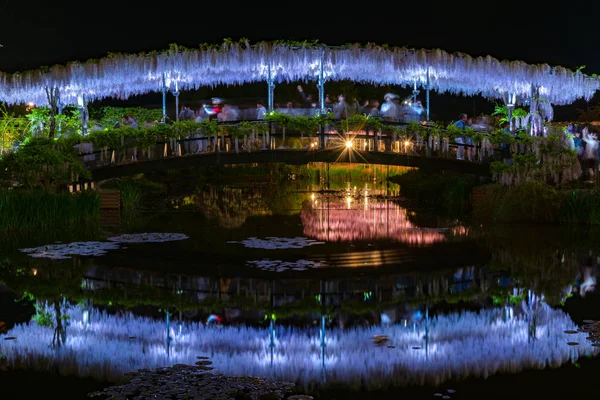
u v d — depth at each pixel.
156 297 7.07
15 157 14.84
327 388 4.35
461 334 5.60
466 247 10.52
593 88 20.39
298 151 17.09
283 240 11.34
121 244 10.88
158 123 19.45
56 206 13.77
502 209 14.50
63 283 7.78
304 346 5.28
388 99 19.30
